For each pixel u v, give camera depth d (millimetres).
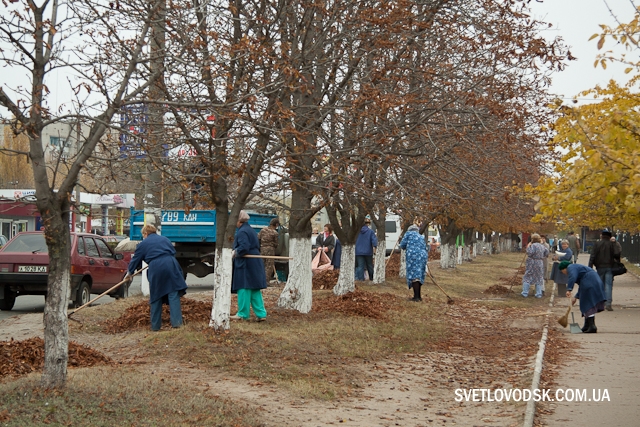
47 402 7164
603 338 15219
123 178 10086
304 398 8906
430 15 13414
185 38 9727
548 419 8242
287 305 15812
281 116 10531
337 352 11922
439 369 11516
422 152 14812
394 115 13500
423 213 14125
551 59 13516
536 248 25828
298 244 15852
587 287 16109
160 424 6984
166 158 10922
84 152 7590
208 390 8719
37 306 19188
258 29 11641
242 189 12117
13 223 48594
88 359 9867
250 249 13906
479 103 13406
